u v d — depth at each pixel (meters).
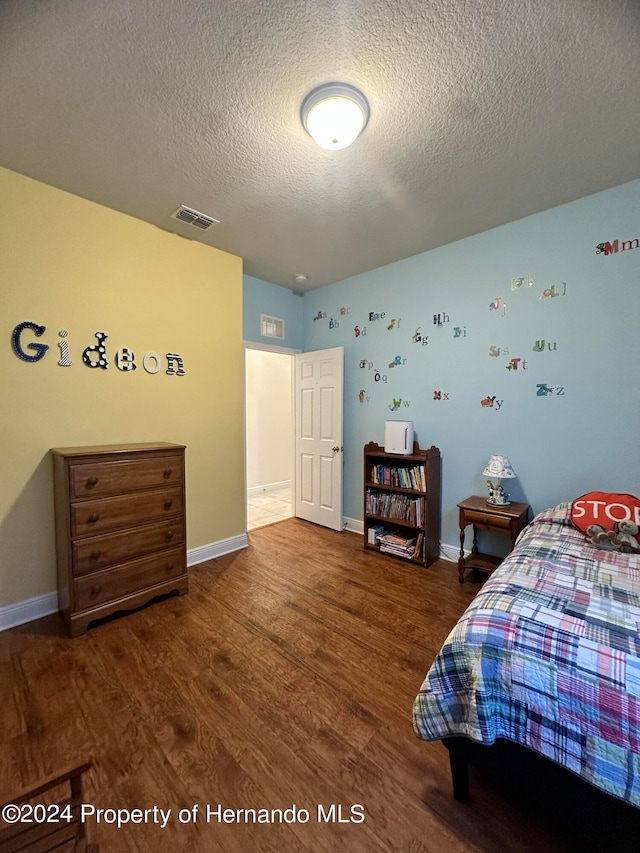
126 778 1.16
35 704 1.45
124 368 2.38
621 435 2.15
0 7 1.09
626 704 0.85
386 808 1.08
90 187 2.04
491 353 2.62
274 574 2.64
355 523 3.61
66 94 1.40
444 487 2.93
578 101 1.45
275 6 1.11
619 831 0.85
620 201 2.08
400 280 3.12
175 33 1.18
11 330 1.95
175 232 2.59
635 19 1.12
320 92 1.39
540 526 1.99
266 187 2.04
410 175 1.93
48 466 2.09
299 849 0.98
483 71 1.32
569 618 1.10
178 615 2.10
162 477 2.22
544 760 0.95
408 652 1.78
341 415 3.56
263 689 1.54
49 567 2.11
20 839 0.76
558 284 2.32
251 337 3.53
